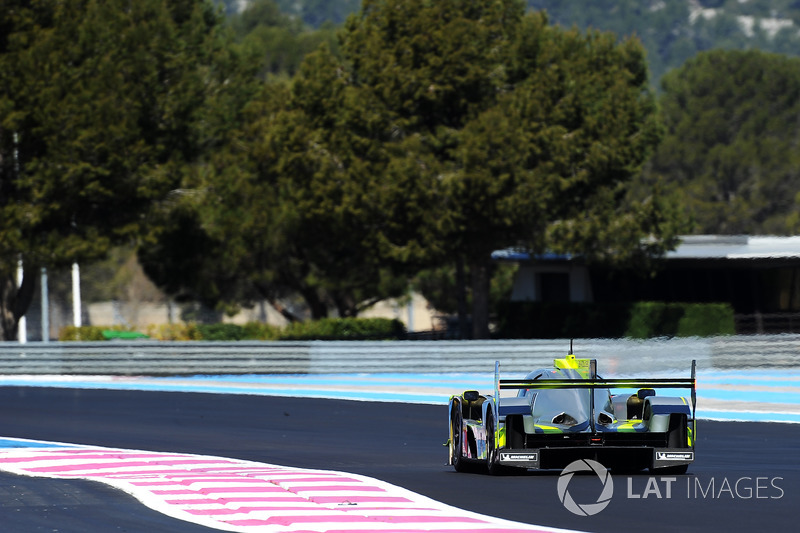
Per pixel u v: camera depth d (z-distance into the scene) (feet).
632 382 163.84
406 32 520.42
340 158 527.40
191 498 152.35
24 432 254.88
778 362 428.56
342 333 646.74
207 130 611.06
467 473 178.29
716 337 427.33
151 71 524.52
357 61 534.78
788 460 193.98
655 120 560.61
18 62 492.95
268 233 625.41
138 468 187.42
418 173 496.64
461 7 527.40
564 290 606.55
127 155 507.30
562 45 555.28
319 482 162.81
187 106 542.57
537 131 506.48
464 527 122.83
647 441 162.50
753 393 349.20
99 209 540.11
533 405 166.40
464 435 181.37
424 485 161.68
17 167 513.45
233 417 290.35
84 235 534.37
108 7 524.11
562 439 162.09
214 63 642.22
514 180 494.59
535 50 537.24
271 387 382.83
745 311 572.92
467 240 521.65
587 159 513.86
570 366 170.40
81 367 419.95
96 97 500.74
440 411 306.14
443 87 509.35
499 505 140.97
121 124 500.33
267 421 280.72
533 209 498.69
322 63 540.11
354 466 193.16
